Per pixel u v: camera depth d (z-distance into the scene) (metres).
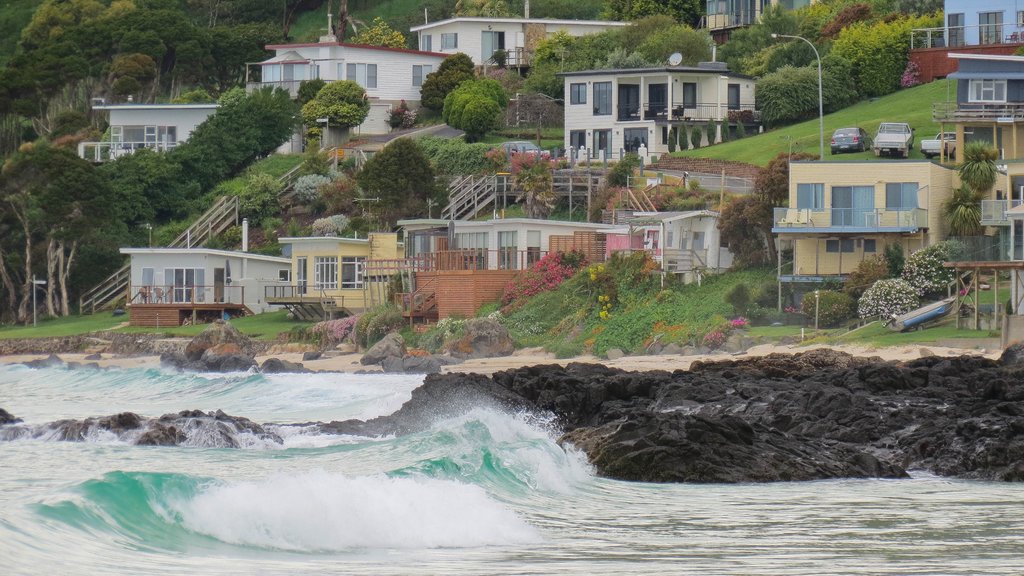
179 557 80.06
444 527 90.88
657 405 151.12
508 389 159.38
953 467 123.25
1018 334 199.00
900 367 162.38
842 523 97.88
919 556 85.62
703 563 83.25
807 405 143.12
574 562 83.19
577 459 121.62
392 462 123.12
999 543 90.06
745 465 119.50
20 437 145.38
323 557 82.69
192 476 93.44
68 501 84.88
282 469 120.31
